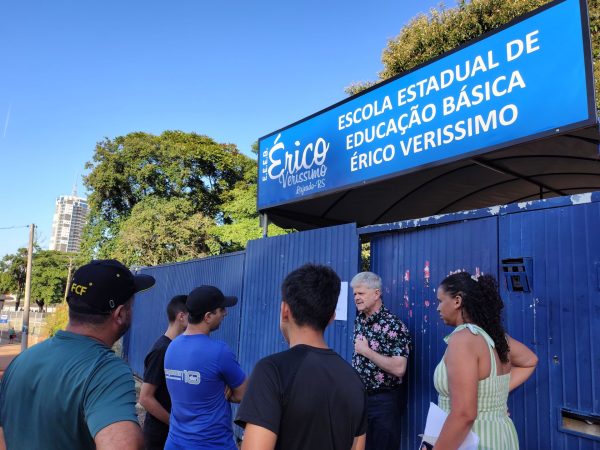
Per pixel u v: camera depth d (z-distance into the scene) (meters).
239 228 21.45
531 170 5.18
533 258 2.94
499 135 3.82
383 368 3.23
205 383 2.82
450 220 3.49
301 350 1.69
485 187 5.90
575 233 2.76
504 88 3.82
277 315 5.57
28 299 31.69
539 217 2.95
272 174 6.48
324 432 1.59
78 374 1.48
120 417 1.41
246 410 1.56
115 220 30.00
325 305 1.77
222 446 2.83
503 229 3.14
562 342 2.72
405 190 5.97
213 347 2.90
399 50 11.28
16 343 45.16
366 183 5.02
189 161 30.12
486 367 2.10
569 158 4.67
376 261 4.20
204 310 2.99
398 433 3.31
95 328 1.62
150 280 1.97
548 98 3.51
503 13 9.37
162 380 3.41
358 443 1.75
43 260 70.19
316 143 5.77
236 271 6.81
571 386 2.64
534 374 2.82
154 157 29.86
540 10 3.62
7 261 70.38
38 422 1.47
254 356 5.91
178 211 26.17
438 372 2.31
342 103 5.46
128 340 12.01
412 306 3.75
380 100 4.99
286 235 5.63
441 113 4.32
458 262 3.42
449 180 5.59
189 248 25.00
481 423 2.09
